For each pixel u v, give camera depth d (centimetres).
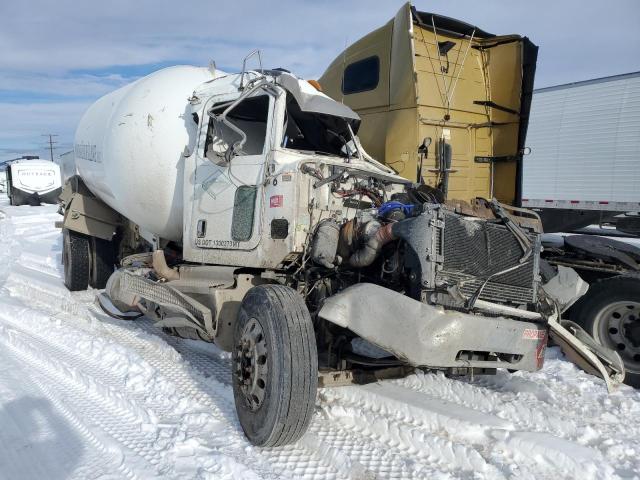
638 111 1000
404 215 418
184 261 580
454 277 370
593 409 449
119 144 595
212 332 447
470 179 765
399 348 350
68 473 328
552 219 1152
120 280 612
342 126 554
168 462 342
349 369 441
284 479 329
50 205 2881
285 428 350
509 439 375
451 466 353
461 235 377
